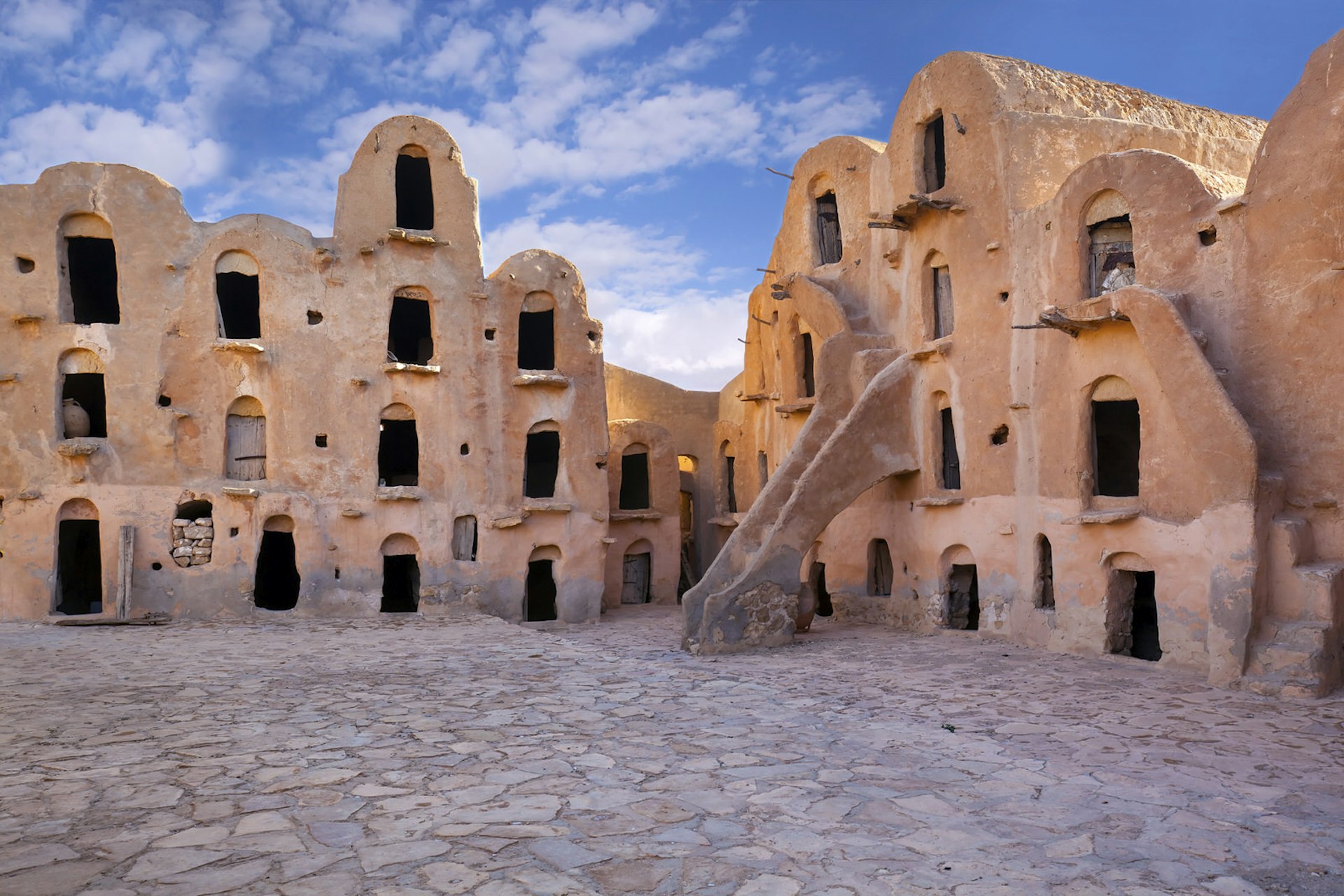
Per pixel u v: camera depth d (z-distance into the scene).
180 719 11.05
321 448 22.92
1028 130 18.20
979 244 18.72
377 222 23.77
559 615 24.22
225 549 21.98
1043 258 17.16
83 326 21.80
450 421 23.89
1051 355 16.83
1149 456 14.84
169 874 6.29
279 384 22.75
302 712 11.54
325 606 22.48
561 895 6.04
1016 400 17.58
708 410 36.00
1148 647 18.47
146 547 21.61
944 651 16.73
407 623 21.67
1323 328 13.12
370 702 12.20
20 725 10.62
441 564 23.34
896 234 21.47
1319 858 6.77
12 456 21.30
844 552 22.38
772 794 8.23
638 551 29.14
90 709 11.54
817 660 16.08
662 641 19.36
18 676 13.85
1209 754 9.57
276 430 22.67
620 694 12.94
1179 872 6.50
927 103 20.30
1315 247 13.20
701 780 8.70
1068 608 16.31
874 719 11.34
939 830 7.34
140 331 22.05
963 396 18.91
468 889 6.11
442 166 24.44
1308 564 12.97
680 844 7.01
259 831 7.18
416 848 6.86
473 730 10.66
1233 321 14.17
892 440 19.81
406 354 29.33
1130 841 7.11
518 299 24.78
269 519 22.48
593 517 24.84
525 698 12.61
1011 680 13.75
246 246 22.80
